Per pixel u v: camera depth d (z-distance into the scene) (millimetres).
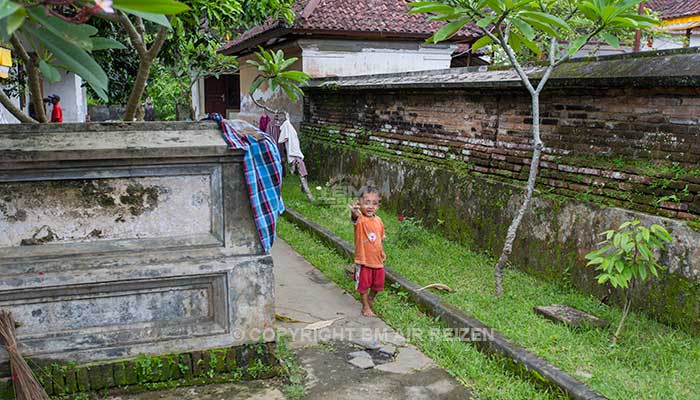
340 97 10938
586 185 5348
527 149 6133
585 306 4891
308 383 3945
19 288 3475
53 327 3625
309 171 11742
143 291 3771
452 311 4828
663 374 3773
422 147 8094
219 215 3877
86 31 2348
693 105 4473
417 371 4141
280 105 14031
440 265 6172
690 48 4500
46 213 3561
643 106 4883
